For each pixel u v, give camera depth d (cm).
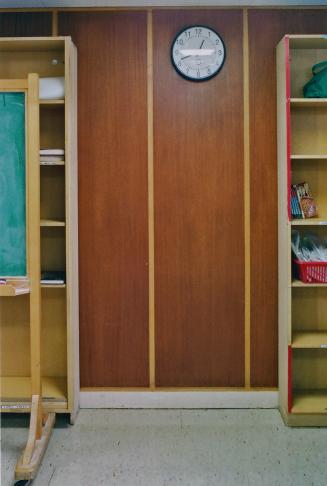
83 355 277
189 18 271
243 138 273
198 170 273
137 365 277
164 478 203
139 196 274
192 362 277
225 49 271
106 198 274
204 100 272
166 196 274
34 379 223
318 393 273
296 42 260
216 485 198
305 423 253
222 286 276
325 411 250
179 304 276
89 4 268
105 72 272
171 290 276
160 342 277
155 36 271
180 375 278
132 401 276
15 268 225
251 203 274
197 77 270
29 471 199
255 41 271
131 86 272
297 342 253
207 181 274
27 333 280
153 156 273
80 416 265
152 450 227
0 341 279
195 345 277
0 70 276
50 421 243
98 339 277
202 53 270
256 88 272
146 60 272
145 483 199
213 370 277
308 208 260
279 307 270
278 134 269
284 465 214
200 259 275
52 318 279
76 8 271
